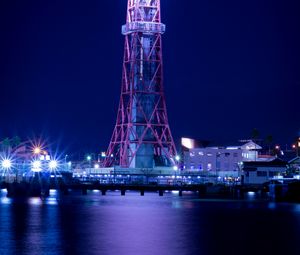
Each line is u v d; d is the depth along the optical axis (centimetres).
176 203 12900
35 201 13262
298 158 17788
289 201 13562
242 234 7269
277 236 7081
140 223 8456
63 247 6172
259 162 17462
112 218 9144
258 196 16562
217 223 8500
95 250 6012
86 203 12631
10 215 9481
